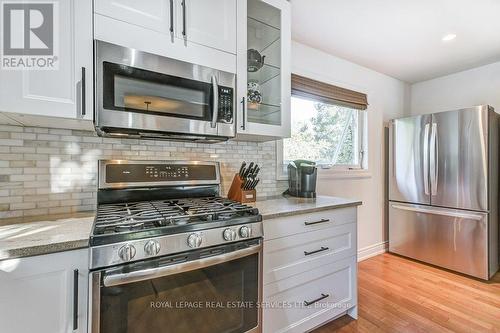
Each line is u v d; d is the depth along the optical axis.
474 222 2.38
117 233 0.93
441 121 2.58
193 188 1.68
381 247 3.10
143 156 1.58
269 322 1.39
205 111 1.40
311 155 2.53
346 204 1.74
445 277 2.45
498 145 2.56
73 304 0.90
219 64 1.46
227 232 1.14
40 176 1.31
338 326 1.73
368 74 2.92
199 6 1.39
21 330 0.83
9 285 0.81
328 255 1.66
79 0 1.09
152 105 1.25
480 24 2.00
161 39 1.27
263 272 1.36
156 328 1.01
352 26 2.05
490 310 1.90
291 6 1.80
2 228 1.05
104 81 1.13
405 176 2.88
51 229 1.04
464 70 2.97
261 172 2.10
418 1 1.73
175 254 1.03
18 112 0.98
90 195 1.42
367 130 2.91
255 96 1.74
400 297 2.09
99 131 1.27
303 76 2.35
